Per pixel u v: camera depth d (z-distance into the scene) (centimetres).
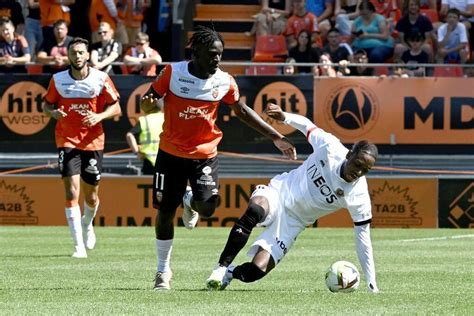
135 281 2747
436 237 4622
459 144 5472
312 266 3228
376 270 3081
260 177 5369
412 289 2545
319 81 5441
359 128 5456
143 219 5388
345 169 2325
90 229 3788
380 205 5384
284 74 5619
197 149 2472
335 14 6350
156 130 5100
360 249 2389
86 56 3534
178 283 2703
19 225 5412
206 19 6781
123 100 5453
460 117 5462
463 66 5522
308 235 4731
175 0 6341
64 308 2106
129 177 5369
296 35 6184
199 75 2425
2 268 3122
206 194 2488
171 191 2492
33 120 5466
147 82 5447
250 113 2503
